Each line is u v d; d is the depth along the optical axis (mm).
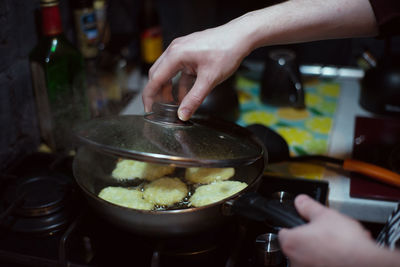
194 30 1420
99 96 1072
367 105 1068
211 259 660
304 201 546
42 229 693
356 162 828
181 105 645
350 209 801
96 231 703
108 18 1079
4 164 846
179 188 740
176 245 680
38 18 896
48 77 843
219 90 919
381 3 671
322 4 682
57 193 735
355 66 1303
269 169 880
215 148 626
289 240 526
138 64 1298
